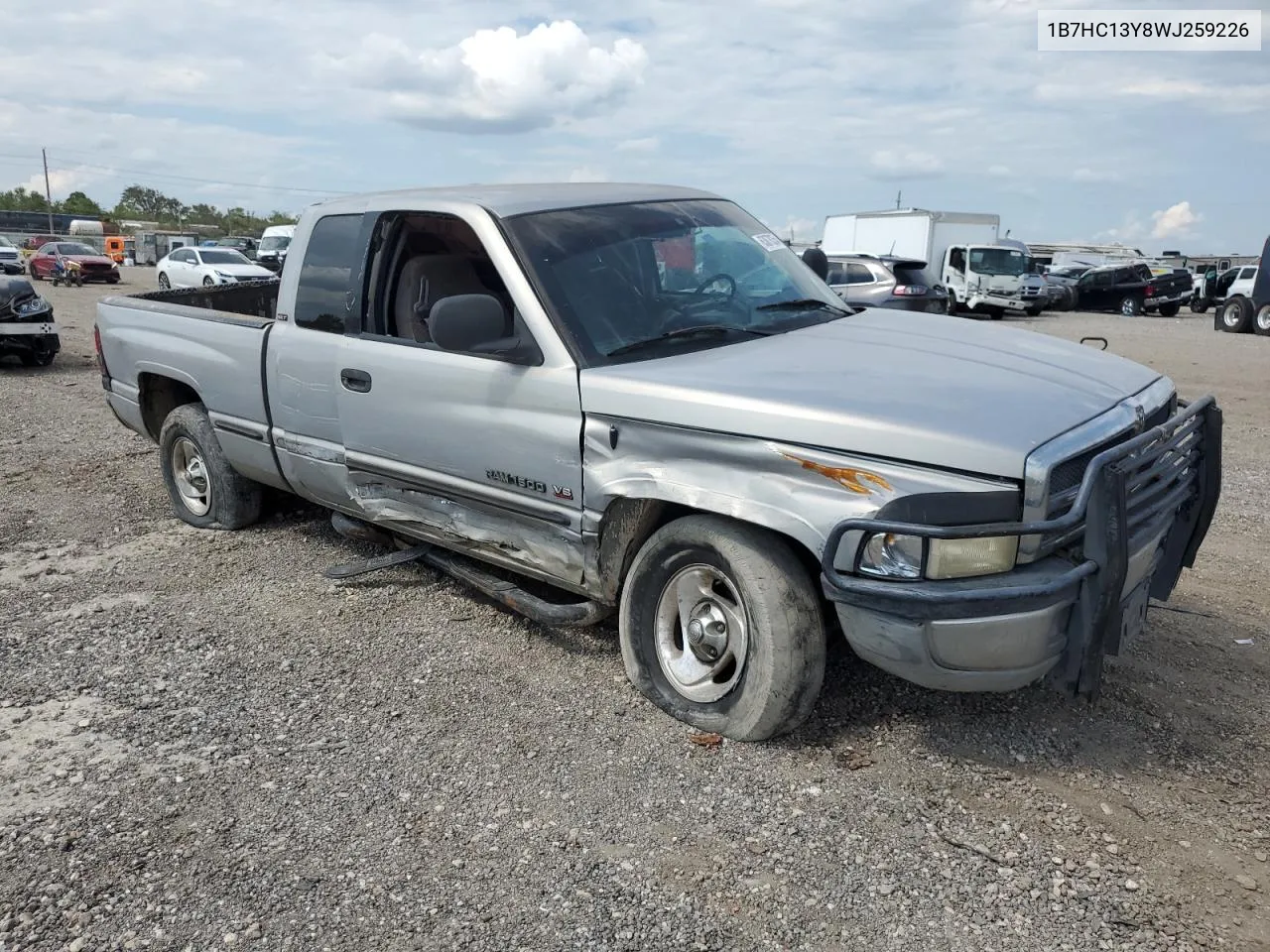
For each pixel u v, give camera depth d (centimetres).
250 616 479
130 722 380
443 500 444
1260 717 377
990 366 366
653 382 355
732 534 342
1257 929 264
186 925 271
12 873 294
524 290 395
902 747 352
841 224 3147
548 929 267
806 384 341
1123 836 303
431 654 434
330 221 489
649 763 345
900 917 269
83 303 2405
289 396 504
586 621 411
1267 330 2205
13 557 569
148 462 792
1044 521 298
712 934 264
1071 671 317
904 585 303
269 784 336
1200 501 382
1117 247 5606
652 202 466
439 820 315
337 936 266
